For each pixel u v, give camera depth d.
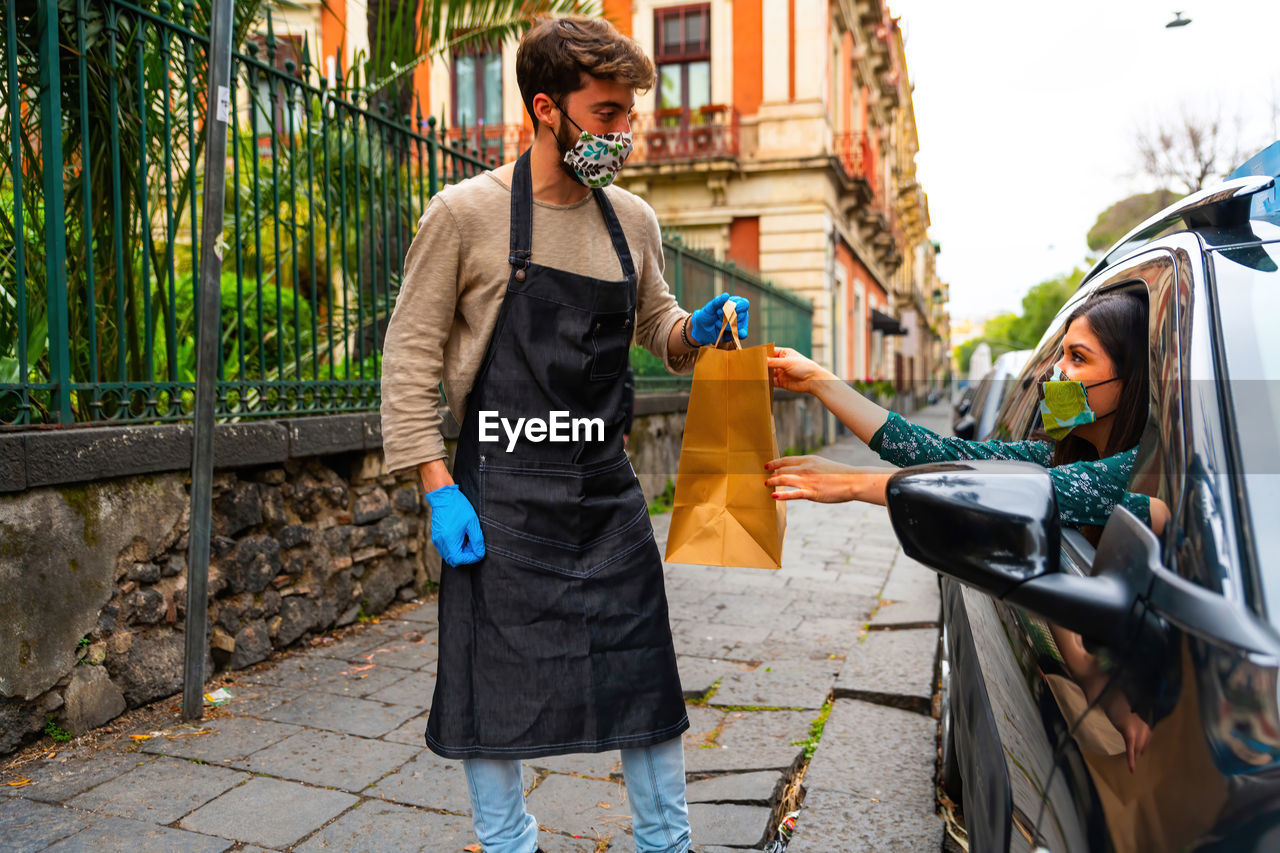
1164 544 1.07
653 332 2.00
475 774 1.74
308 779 2.62
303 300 4.45
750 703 3.36
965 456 1.72
